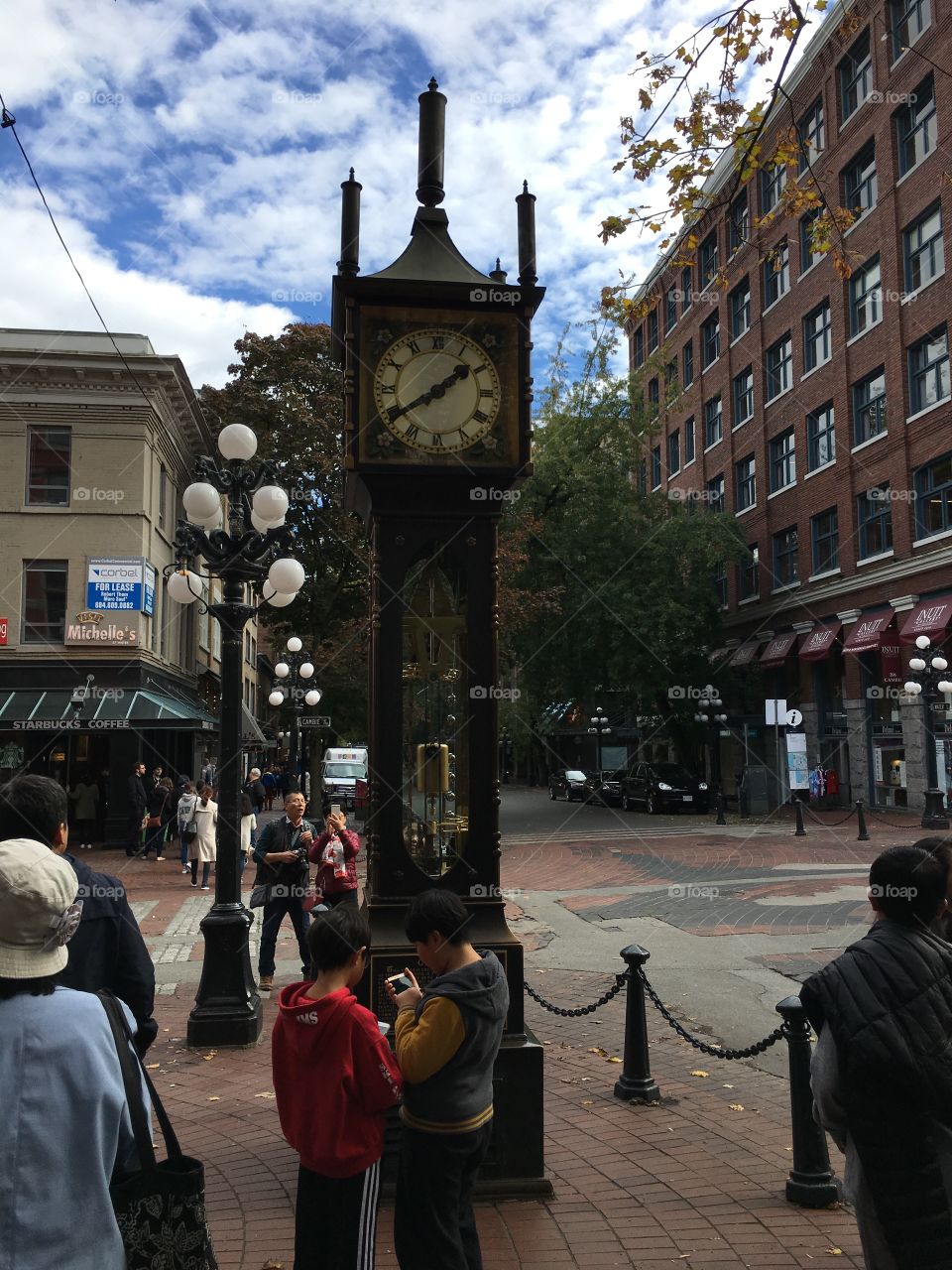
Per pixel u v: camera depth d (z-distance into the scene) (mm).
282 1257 3797
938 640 24516
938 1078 2477
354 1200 2885
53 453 24531
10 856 1905
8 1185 1751
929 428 25250
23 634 23922
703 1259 3770
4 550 24047
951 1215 2521
